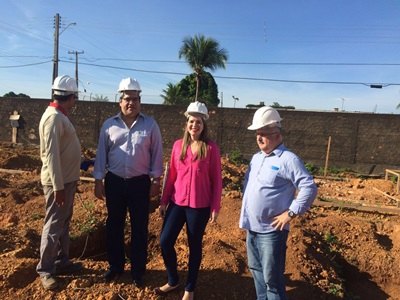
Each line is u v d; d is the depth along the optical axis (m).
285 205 3.71
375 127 21.78
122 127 4.30
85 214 6.61
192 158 4.04
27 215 7.08
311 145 22.69
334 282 5.19
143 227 4.38
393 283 5.67
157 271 4.77
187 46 24.83
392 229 7.04
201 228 4.13
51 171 4.04
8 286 4.33
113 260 4.47
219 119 23.69
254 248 3.99
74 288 4.31
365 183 15.41
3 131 26.34
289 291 4.69
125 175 4.26
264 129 3.71
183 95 34.03
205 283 4.59
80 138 25.44
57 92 4.16
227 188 10.85
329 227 6.78
